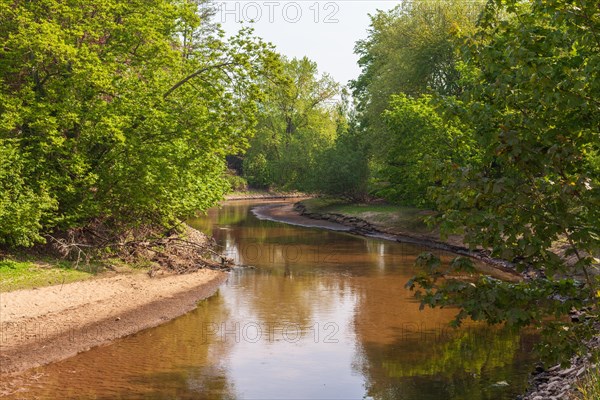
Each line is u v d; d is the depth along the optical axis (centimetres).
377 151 4809
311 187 6406
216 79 2577
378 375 1330
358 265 2939
